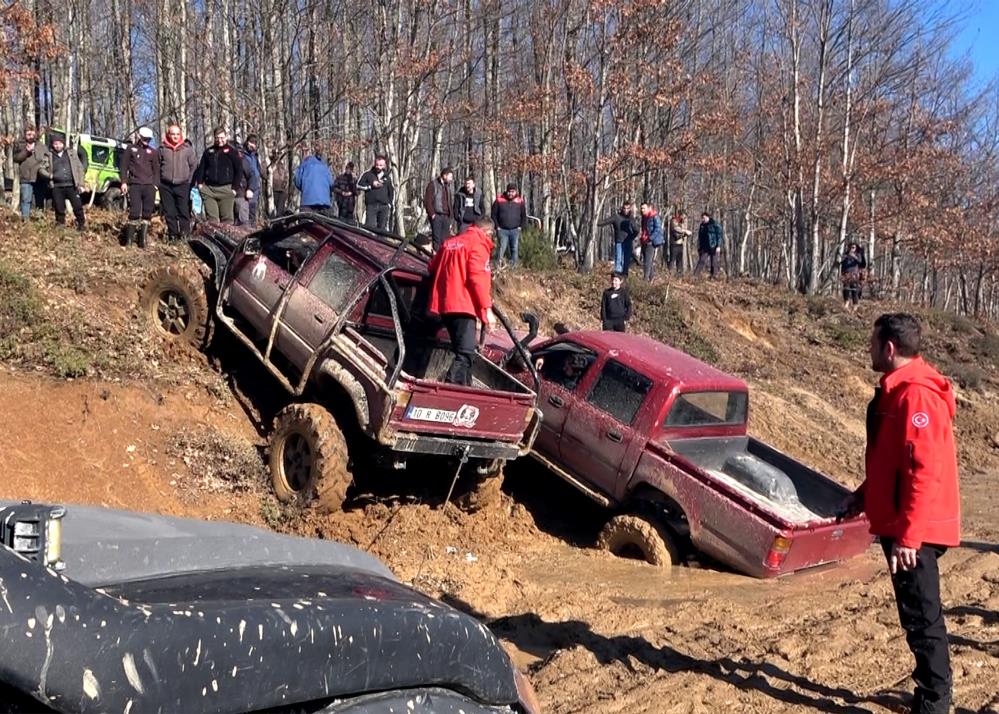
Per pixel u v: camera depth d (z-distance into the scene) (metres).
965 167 36.72
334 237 9.44
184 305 10.41
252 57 21.50
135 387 9.25
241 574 2.12
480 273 8.95
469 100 28.75
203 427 9.41
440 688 2.00
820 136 29.45
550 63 28.56
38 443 8.26
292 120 21.77
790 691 5.60
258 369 10.73
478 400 8.78
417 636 1.90
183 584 1.96
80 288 10.74
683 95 25.83
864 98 31.81
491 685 2.08
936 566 4.93
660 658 6.06
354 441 9.62
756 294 24.64
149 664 1.41
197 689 1.48
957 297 52.44
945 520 4.78
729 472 10.14
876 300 30.27
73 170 13.41
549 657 5.97
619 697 5.34
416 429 8.55
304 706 1.72
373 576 2.40
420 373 10.04
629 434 9.75
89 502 7.99
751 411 16.34
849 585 8.44
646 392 9.80
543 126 28.17
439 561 8.42
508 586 7.92
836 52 30.83
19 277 9.93
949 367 22.62
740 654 6.22
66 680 1.32
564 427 10.32
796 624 7.08
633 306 19.14
